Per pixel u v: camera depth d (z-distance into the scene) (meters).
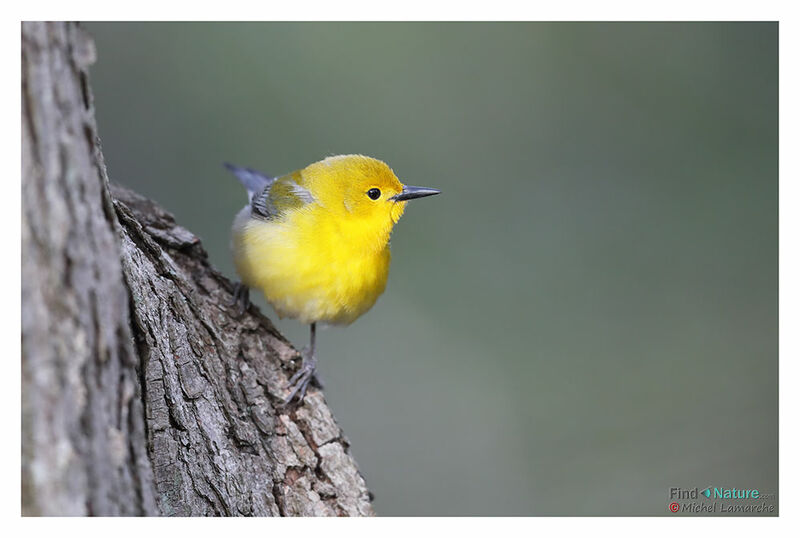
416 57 13.42
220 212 12.45
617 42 13.96
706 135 13.92
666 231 13.70
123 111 12.16
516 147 13.86
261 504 6.00
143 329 5.27
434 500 12.02
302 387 6.79
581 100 14.01
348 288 8.05
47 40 3.88
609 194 13.89
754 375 12.79
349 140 13.17
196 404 5.81
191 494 5.49
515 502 11.98
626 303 13.29
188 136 12.41
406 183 13.48
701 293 13.36
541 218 13.70
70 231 3.81
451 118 13.62
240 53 12.71
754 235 13.54
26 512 3.77
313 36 13.02
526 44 13.64
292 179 8.26
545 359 13.09
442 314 13.21
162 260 6.05
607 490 11.83
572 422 12.68
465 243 13.54
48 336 3.75
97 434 3.86
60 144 3.83
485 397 12.64
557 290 13.41
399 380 12.66
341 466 6.59
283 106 12.76
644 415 12.66
